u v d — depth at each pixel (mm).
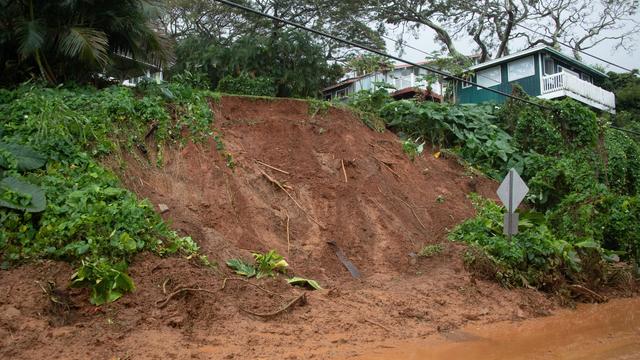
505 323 8914
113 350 6094
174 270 7758
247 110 14219
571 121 19688
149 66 14102
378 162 14883
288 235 11188
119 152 10352
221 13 25750
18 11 11453
